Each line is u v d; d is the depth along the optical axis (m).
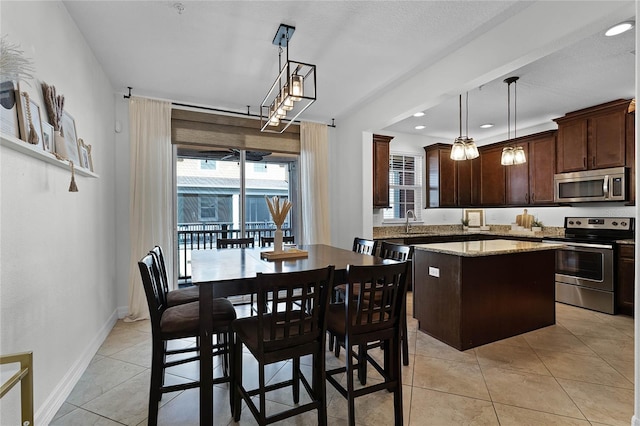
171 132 3.88
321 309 1.65
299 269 2.01
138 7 2.16
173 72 3.14
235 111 4.21
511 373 2.34
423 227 5.82
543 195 4.74
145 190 3.61
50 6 1.93
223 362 2.40
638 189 1.66
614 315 3.64
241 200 4.39
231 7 2.16
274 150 4.45
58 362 1.94
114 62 2.94
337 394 2.09
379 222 5.40
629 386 2.15
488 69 2.46
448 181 5.54
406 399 2.02
